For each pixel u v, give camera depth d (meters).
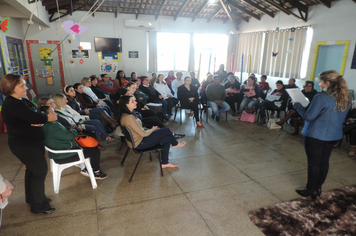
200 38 8.98
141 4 7.14
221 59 9.48
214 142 3.89
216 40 9.23
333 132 2.03
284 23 7.11
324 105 1.96
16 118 1.69
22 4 4.07
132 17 7.86
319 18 6.08
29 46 6.98
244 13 8.29
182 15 8.34
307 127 2.15
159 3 7.18
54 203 2.16
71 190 2.38
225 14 8.51
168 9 7.75
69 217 1.98
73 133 2.25
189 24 8.60
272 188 2.49
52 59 7.33
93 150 2.45
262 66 8.00
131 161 3.09
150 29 7.96
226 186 2.51
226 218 2.00
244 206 2.17
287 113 4.71
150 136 2.55
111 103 5.18
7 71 4.65
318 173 2.21
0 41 4.40
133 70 8.29
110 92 6.00
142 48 8.19
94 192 2.35
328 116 1.98
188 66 8.98
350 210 2.10
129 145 2.58
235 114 5.77
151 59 8.27
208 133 4.37
